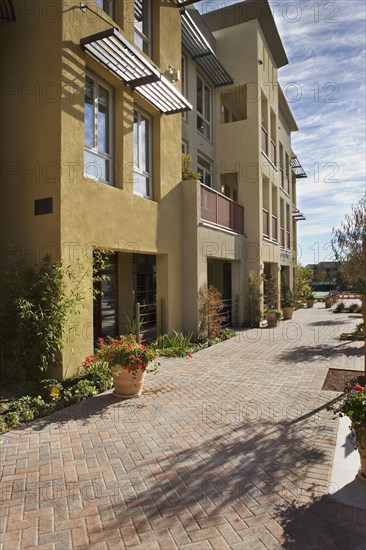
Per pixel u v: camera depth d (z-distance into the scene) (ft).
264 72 53.42
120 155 27.12
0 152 23.27
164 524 9.76
